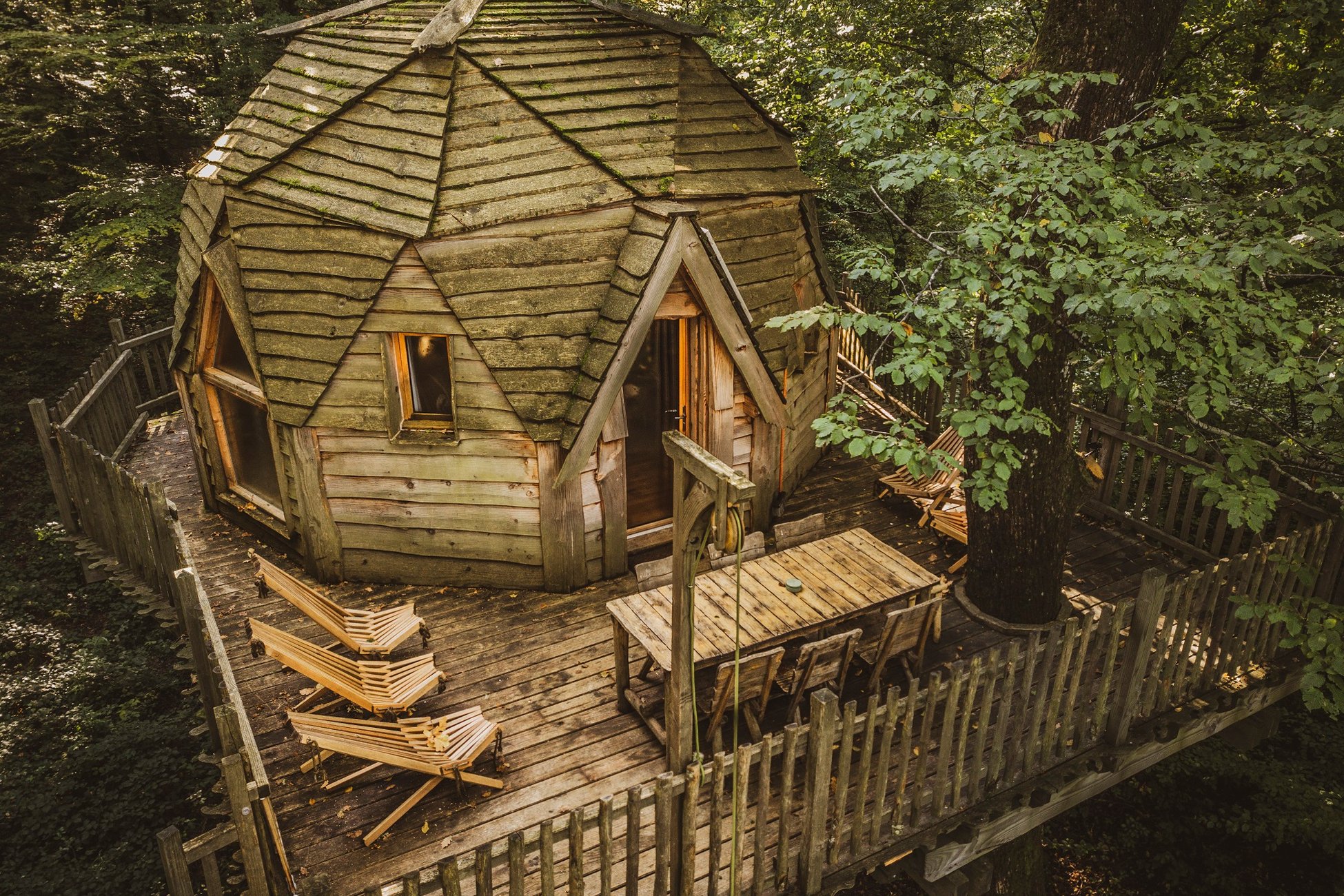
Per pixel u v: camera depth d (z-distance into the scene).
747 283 8.67
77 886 7.74
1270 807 9.70
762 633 6.07
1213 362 5.59
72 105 14.84
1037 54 6.82
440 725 5.86
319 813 5.68
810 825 5.05
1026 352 5.56
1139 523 9.25
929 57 13.17
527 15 8.91
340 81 8.56
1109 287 5.58
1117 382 6.09
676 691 5.55
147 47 15.02
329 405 7.99
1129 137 6.68
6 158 15.66
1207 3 9.92
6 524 12.41
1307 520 7.55
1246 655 7.19
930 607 6.56
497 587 8.38
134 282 13.12
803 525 7.62
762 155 9.10
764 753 4.74
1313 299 8.05
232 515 9.63
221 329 8.93
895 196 15.20
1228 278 5.35
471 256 7.65
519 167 7.83
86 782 8.85
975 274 5.80
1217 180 8.23
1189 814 10.34
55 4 16.23
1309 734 10.45
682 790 4.57
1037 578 7.59
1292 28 9.20
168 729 9.38
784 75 13.48
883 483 9.96
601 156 7.95
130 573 8.90
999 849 8.74
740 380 8.80
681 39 9.23
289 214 8.09
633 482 8.92
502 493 8.06
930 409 11.59
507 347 7.69
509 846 4.22
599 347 7.68
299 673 7.14
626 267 7.78
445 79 8.16
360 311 7.75
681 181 8.16
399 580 8.50
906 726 5.33
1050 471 7.18
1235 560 6.54
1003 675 6.48
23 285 15.97
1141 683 6.43
